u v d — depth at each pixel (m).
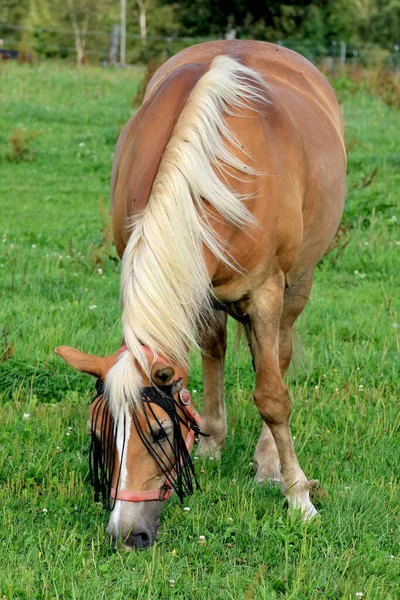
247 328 6.19
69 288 11.43
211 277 5.51
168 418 4.93
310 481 6.47
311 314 10.54
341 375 8.72
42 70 33.97
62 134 23.70
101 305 10.63
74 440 7.34
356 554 5.61
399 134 23.09
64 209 16.69
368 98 29.02
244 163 5.64
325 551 5.66
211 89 5.68
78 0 73.38
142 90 27.12
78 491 6.33
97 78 32.88
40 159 21.20
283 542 5.76
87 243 13.60
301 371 8.62
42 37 43.12
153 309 4.98
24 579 5.12
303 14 52.69
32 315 10.23
